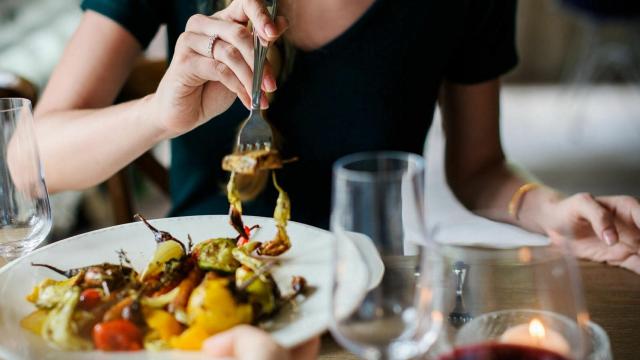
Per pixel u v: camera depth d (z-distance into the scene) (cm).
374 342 67
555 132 407
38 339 79
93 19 128
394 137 132
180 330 78
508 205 124
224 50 98
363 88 128
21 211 93
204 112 108
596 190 330
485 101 140
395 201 68
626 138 393
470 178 139
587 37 491
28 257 93
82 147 115
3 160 92
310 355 79
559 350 71
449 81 142
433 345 79
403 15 127
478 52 138
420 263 68
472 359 71
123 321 77
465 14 134
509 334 73
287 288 86
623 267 101
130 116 112
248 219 102
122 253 94
